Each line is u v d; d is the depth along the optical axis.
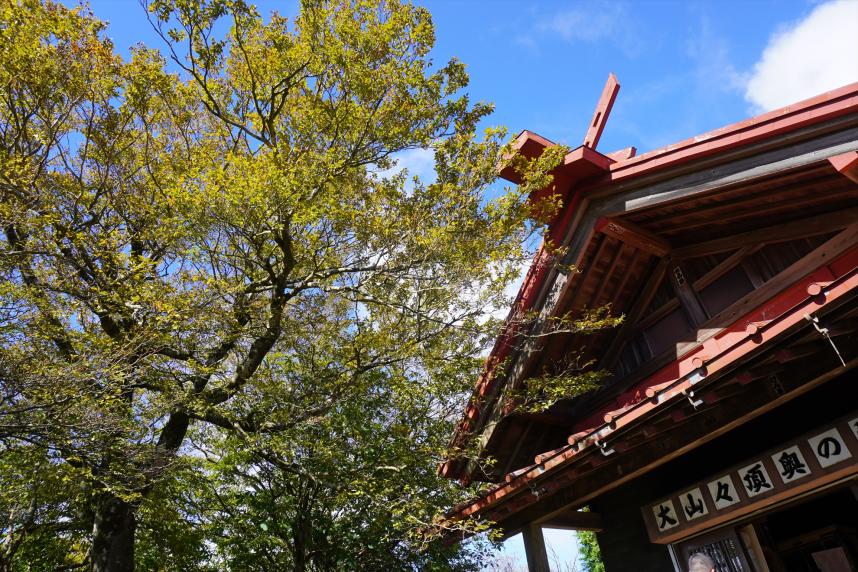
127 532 8.72
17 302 7.35
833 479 4.82
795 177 5.33
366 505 12.25
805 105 4.87
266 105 9.79
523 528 7.02
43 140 8.88
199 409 8.34
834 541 7.06
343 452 10.31
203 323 8.02
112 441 7.31
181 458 8.70
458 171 8.61
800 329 4.15
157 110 10.14
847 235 5.43
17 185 7.86
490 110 9.48
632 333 7.88
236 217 7.80
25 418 6.55
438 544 12.84
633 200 6.42
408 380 10.25
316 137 9.66
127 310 8.06
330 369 10.79
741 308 6.27
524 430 8.46
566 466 5.77
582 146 6.59
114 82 8.96
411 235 8.51
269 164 7.82
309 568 13.73
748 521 5.60
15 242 8.44
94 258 8.68
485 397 8.13
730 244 6.69
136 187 9.62
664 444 5.63
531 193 7.35
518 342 8.11
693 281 7.10
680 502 6.08
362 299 9.59
